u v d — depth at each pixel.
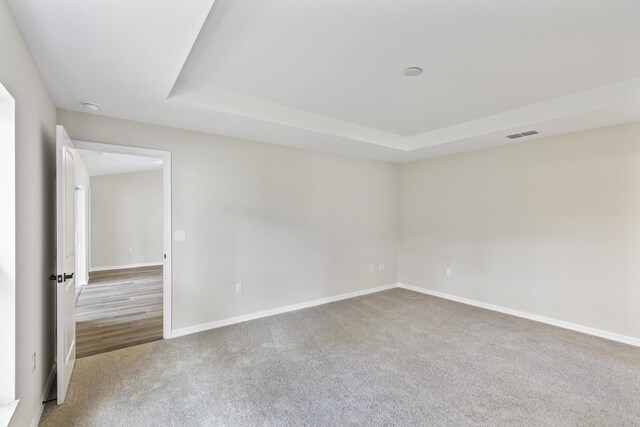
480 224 4.50
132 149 3.15
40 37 1.68
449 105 3.27
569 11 1.76
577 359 2.89
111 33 1.66
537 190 3.92
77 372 2.66
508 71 2.50
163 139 3.33
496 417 2.09
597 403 2.23
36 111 2.00
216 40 2.05
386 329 3.64
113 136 3.04
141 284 6.05
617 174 3.32
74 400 2.27
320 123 3.61
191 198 3.52
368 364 2.80
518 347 3.15
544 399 2.28
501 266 4.27
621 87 2.68
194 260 3.54
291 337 3.40
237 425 2.02
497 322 3.86
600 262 3.44
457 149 4.50
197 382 2.51
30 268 1.86
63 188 2.21
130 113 2.92
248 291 3.96
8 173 1.53
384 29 1.93
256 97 3.06
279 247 4.23
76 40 1.72
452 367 2.75
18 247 1.62
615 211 3.34
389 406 2.21
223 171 3.73
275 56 2.26
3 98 1.51
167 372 2.66
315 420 2.06
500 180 4.27
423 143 4.39
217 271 3.70
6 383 1.53
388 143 4.36
